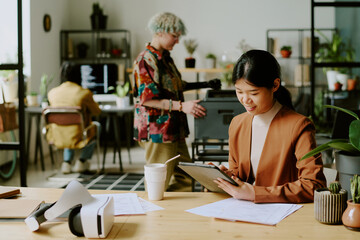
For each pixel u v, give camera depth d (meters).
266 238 0.97
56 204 1.04
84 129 4.16
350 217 1.01
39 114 5.15
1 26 5.34
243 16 7.18
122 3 7.30
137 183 4.21
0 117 3.72
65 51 7.00
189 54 7.19
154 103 2.35
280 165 1.36
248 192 1.26
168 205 1.25
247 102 1.27
